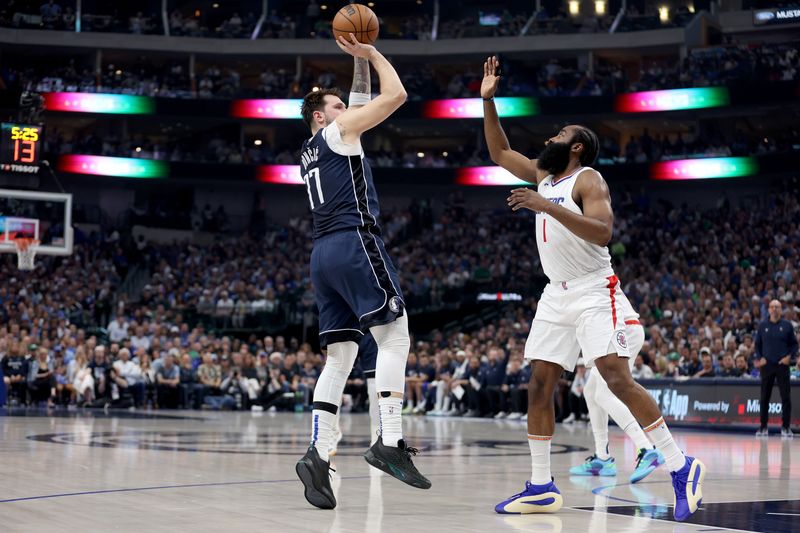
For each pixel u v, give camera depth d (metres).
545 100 32.88
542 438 4.51
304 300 27.86
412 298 28.77
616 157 33.03
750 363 15.83
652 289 25.83
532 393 4.61
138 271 31.88
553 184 4.74
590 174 4.61
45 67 37.38
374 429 7.80
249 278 30.77
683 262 27.95
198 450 8.29
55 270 30.08
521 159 5.13
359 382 21.84
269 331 27.38
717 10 35.41
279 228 35.31
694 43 33.53
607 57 36.69
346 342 4.72
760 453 9.02
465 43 36.12
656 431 4.30
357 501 4.76
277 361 21.75
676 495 4.22
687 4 36.88
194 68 38.06
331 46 36.69
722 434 13.14
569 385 18.02
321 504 4.36
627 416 6.21
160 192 37.50
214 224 35.53
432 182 34.44
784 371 12.59
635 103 31.89
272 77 36.56
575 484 6.04
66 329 23.17
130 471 6.09
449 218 34.16
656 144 32.56
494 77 5.10
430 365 21.41
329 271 4.62
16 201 23.56
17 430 11.05
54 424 12.71
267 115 34.53
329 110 4.93
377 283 4.55
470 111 33.56
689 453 9.01
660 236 30.27
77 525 3.62
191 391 21.03
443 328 28.53
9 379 20.50
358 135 4.68
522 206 4.30
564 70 35.31
